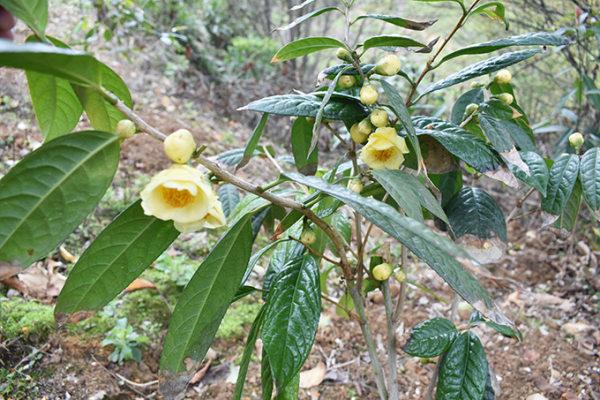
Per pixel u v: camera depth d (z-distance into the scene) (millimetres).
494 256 511
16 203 309
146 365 838
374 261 562
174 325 416
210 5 2141
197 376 849
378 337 994
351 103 471
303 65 2039
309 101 463
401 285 586
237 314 998
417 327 565
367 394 867
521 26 1512
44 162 312
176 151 328
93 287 405
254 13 2273
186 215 329
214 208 348
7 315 821
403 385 892
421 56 1779
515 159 465
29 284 902
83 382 772
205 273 410
